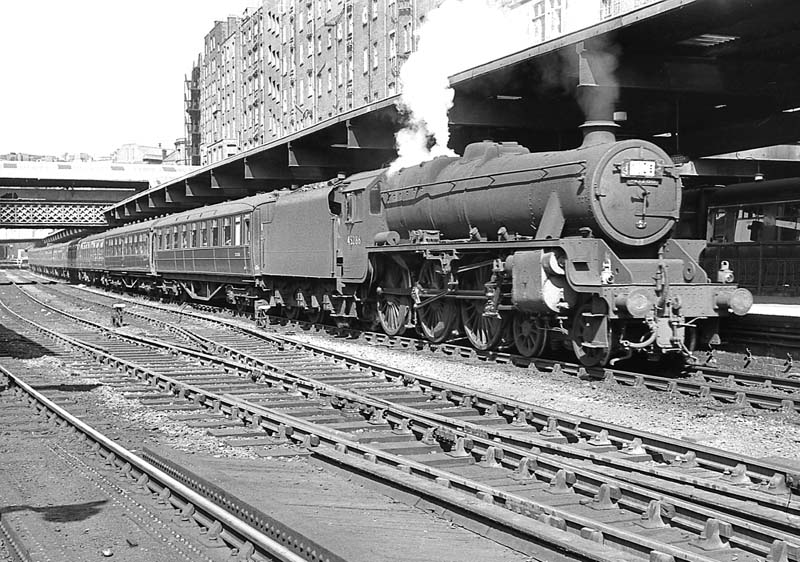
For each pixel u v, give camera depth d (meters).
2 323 25.91
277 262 23.12
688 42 13.75
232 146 72.88
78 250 57.75
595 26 12.41
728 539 5.51
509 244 13.97
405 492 6.41
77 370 14.52
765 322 14.72
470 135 19.44
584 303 13.37
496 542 5.38
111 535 5.80
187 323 24.67
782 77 14.82
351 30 45.34
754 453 8.29
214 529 5.75
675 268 13.31
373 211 18.62
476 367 14.25
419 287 16.97
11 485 7.12
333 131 21.48
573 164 13.09
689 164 20.41
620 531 5.35
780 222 21.75
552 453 7.97
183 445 8.62
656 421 9.80
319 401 11.03
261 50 63.16
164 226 34.41
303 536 5.07
